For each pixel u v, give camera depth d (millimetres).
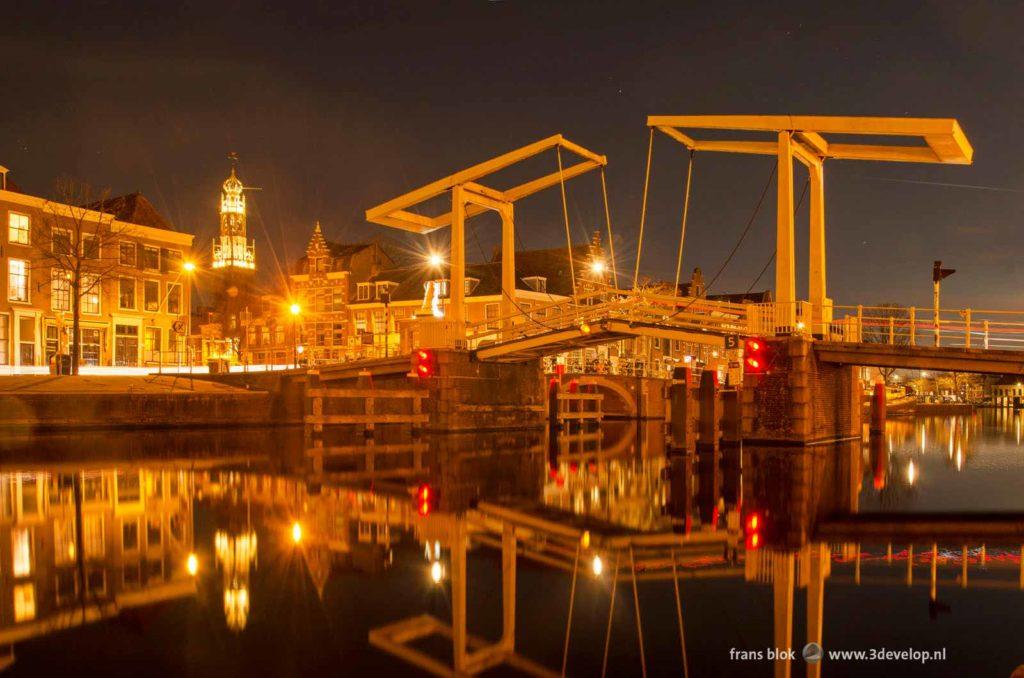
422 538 9633
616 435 31078
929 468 18281
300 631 6070
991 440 28594
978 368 20953
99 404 26875
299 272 60500
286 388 32188
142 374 38656
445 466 18203
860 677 5301
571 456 21062
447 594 7156
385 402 29922
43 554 8484
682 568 8203
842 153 24141
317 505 12070
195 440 24641
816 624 6383
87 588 7172
